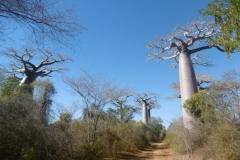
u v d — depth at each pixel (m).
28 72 16.95
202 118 11.23
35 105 8.88
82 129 10.52
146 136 30.47
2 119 5.91
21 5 2.65
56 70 18.20
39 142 6.34
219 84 9.22
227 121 7.89
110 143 12.49
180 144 13.02
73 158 7.44
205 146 9.35
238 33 4.27
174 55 17.73
